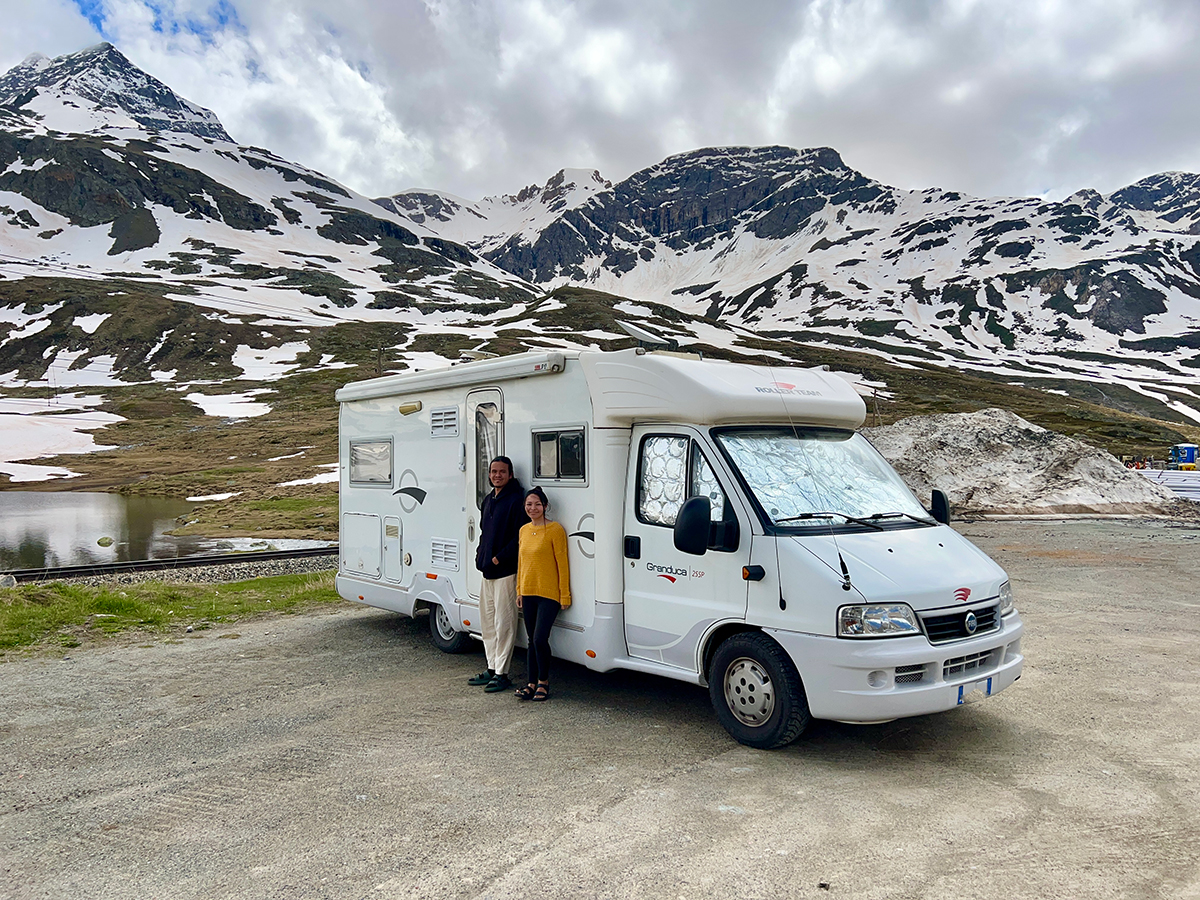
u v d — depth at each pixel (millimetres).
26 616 10039
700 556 5703
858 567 5121
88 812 4625
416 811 4520
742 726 5473
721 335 161375
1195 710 6160
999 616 5480
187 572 16469
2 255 180625
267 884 3746
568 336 140500
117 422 84938
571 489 6594
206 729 6105
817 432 6406
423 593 8383
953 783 4789
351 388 9523
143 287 156125
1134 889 3521
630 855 3932
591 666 6414
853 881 3629
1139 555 15406
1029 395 117000
